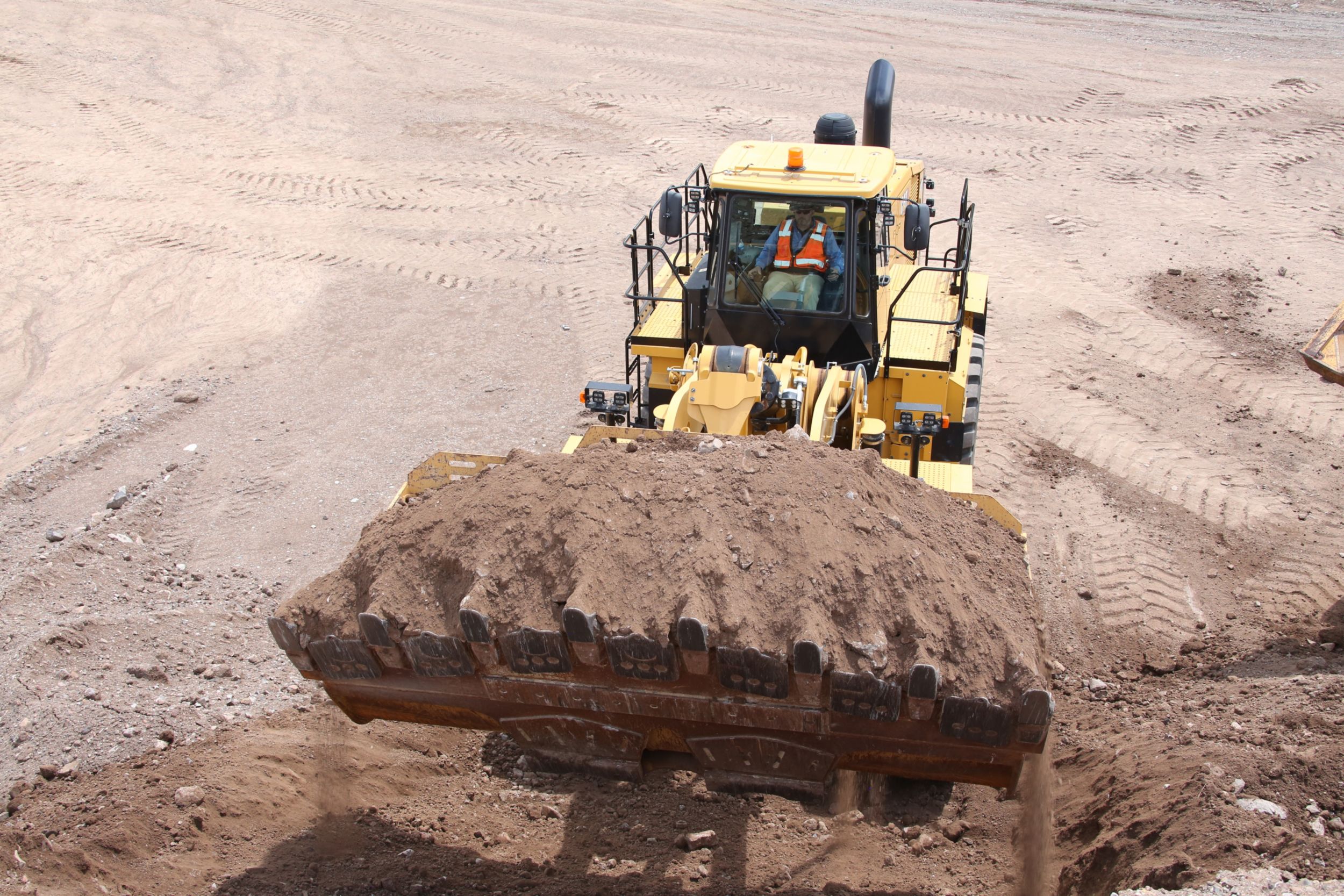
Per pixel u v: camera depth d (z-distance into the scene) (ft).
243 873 16.24
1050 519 28.60
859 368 21.52
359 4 81.51
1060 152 58.44
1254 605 24.93
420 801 18.58
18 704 21.03
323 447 32.65
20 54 69.92
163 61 70.59
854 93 66.54
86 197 52.54
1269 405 34.55
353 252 47.67
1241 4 84.79
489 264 46.47
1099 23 79.87
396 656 14.20
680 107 64.90
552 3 83.66
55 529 28.48
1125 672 22.89
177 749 19.88
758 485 14.82
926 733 13.52
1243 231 49.26
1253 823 15.19
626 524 14.38
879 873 16.66
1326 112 62.28
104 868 16.20
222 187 54.34
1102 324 40.55
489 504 14.87
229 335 40.47
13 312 42.60
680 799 18.65
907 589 13.71
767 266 22.67
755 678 13.21
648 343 24.34
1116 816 17.10
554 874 16.35
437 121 63.00
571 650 13.64
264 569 26.71
